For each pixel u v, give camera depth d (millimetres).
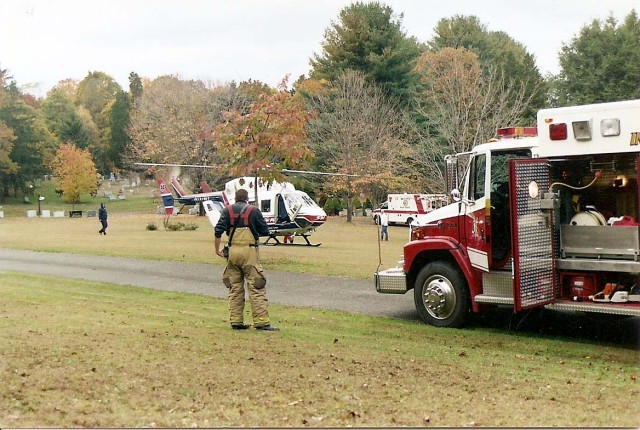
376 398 6465
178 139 66625
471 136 41969
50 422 5500
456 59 48250
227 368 7566
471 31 68500
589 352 9500
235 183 34062
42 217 69375
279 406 6098
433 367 8070
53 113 101375
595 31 52938
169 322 11031
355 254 25984
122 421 5559
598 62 52875
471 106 42969
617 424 5816
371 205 66250
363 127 55438
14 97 90188
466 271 11008
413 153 49094
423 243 11555
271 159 21406
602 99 50531
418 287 11672
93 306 12773
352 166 54969
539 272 9695
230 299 10539
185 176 71125
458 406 6277
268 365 7801
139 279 17844
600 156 9797
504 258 10789
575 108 9734
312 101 57781
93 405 5992
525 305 9469
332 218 62656
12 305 12547
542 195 9828
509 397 6711
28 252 26094
